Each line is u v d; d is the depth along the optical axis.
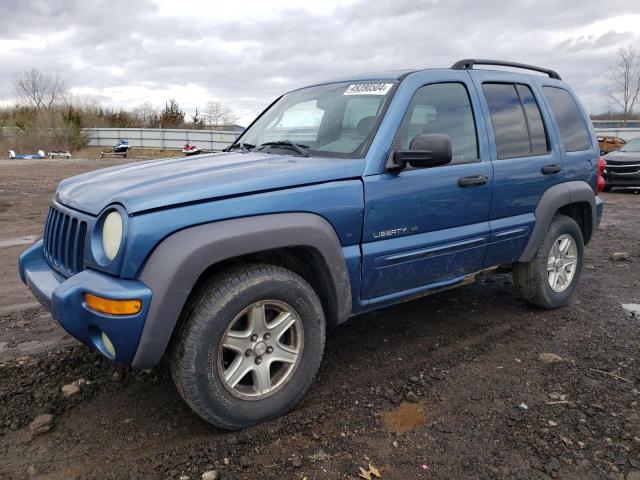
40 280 3.04
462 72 3.89
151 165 3.49
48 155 31.92
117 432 2.78
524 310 4.68
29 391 3.17
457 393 3.21
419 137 3.16
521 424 2.87
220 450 2.63
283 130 3.93
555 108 4.63
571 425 2.86
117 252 2.49
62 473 2.46
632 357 3.73
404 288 3.50
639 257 6.69
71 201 3.03
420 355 3.74
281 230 2.74
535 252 4.35
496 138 3.96
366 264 3.19
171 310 2.48
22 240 7.18
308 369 2.98
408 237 3.39
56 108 38.09
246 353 2.77
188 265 2.48
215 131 32.28
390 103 3.38
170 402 3.08
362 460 2.56
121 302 2.42
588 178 4.77
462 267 3.82
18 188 12.93
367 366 3.57
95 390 3.20
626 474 2.46
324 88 4.05
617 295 5.15
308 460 2.56
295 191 2.86
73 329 2.60
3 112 40.56
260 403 2.81
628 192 14.48
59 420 2.88
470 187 3.68
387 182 3.21
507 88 4.21
